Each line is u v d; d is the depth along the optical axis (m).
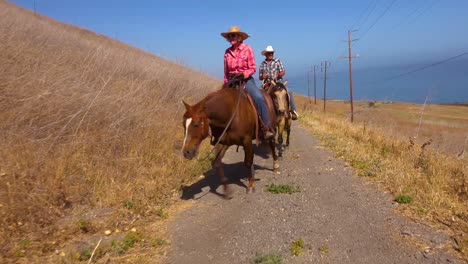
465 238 4.28
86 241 4.39
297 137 12.35
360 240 4.40
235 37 6.45
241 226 4.93
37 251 4.05
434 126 25.61
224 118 5.53
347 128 13.58
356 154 8.73
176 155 7.89
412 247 4.18
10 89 6.80
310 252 4.16
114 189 5.80
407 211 5.20
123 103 8.54
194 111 5.04
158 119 9.48
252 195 6.16
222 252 4.25
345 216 5.12
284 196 6.04
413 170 7.11
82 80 9.07
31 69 7.91
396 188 6.13
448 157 8.62
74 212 5.15
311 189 6.37
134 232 4.66
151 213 5.36
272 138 7.11
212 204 5.80
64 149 6.29
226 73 6.73
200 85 16.03
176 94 13.09
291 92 9.45
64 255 3.96
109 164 6.64
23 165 5.50
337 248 4.23
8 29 10.55
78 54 12.70
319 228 4.77
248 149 6.07
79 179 5.89
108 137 7.22
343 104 63.59
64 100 7.28
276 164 7.61
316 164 8.13
